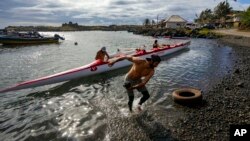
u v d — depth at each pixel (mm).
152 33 62094
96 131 5730
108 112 6918
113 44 35562
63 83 10578
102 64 12172
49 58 19062
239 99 7789
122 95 8578
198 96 7449
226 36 41406
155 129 5723
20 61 17375
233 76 11477
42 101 8188
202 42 35469
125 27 175500
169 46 19859
